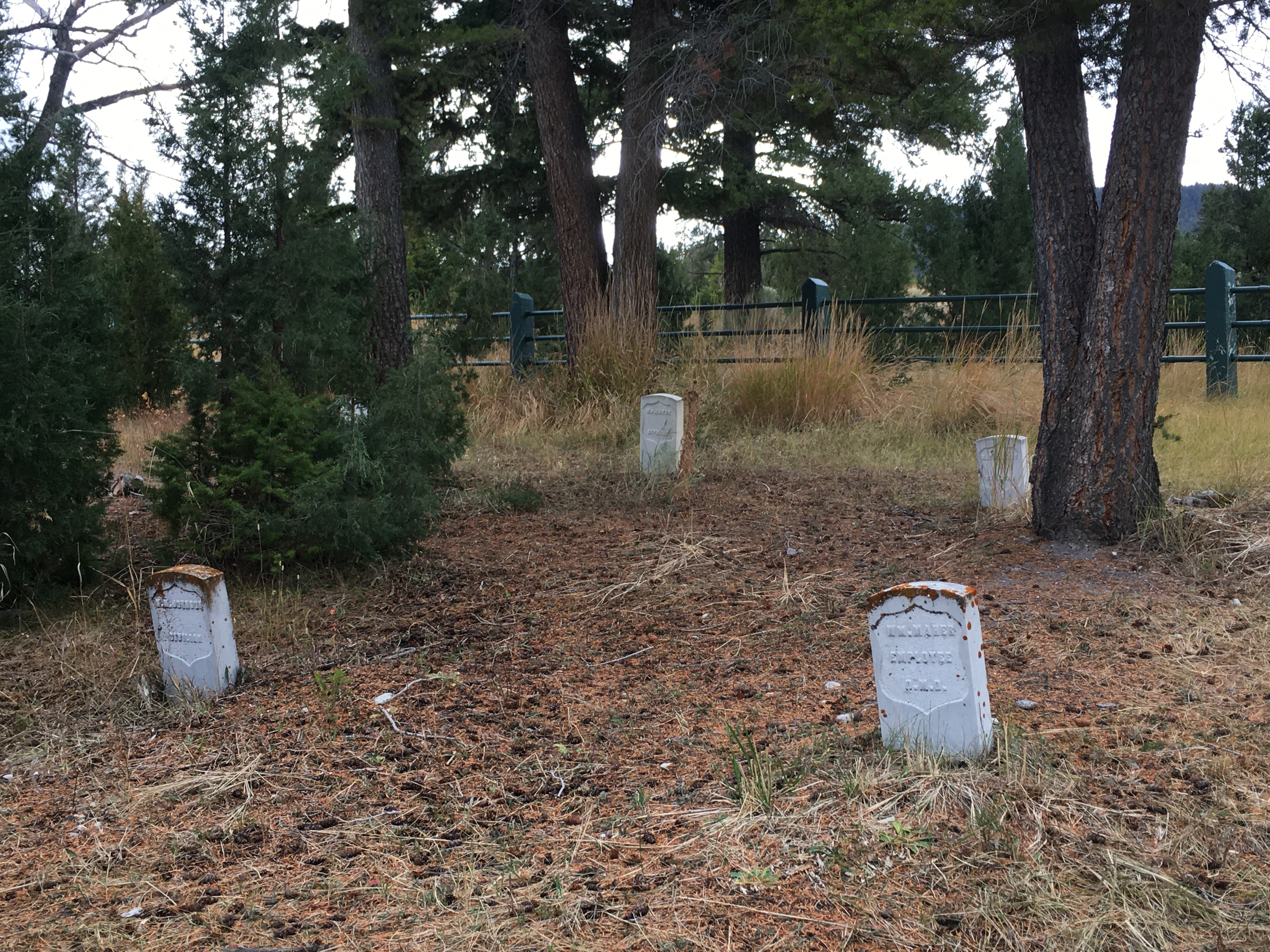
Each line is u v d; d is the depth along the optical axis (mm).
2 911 2688
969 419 9805
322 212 6137
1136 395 5410
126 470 8602
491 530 6859
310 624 5074
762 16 10938
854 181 18016
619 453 9555
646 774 3328
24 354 4977
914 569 5473
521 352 13453
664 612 5062
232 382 5625
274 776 3438
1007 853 2711
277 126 5848
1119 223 5258
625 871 2740
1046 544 5645
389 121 10664
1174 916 2441
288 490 5539
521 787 3285
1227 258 16172
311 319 5793
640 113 12039
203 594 4180
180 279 5746
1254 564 5168
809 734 3541
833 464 8625
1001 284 15383
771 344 11250
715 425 10102
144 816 3195
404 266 10820
